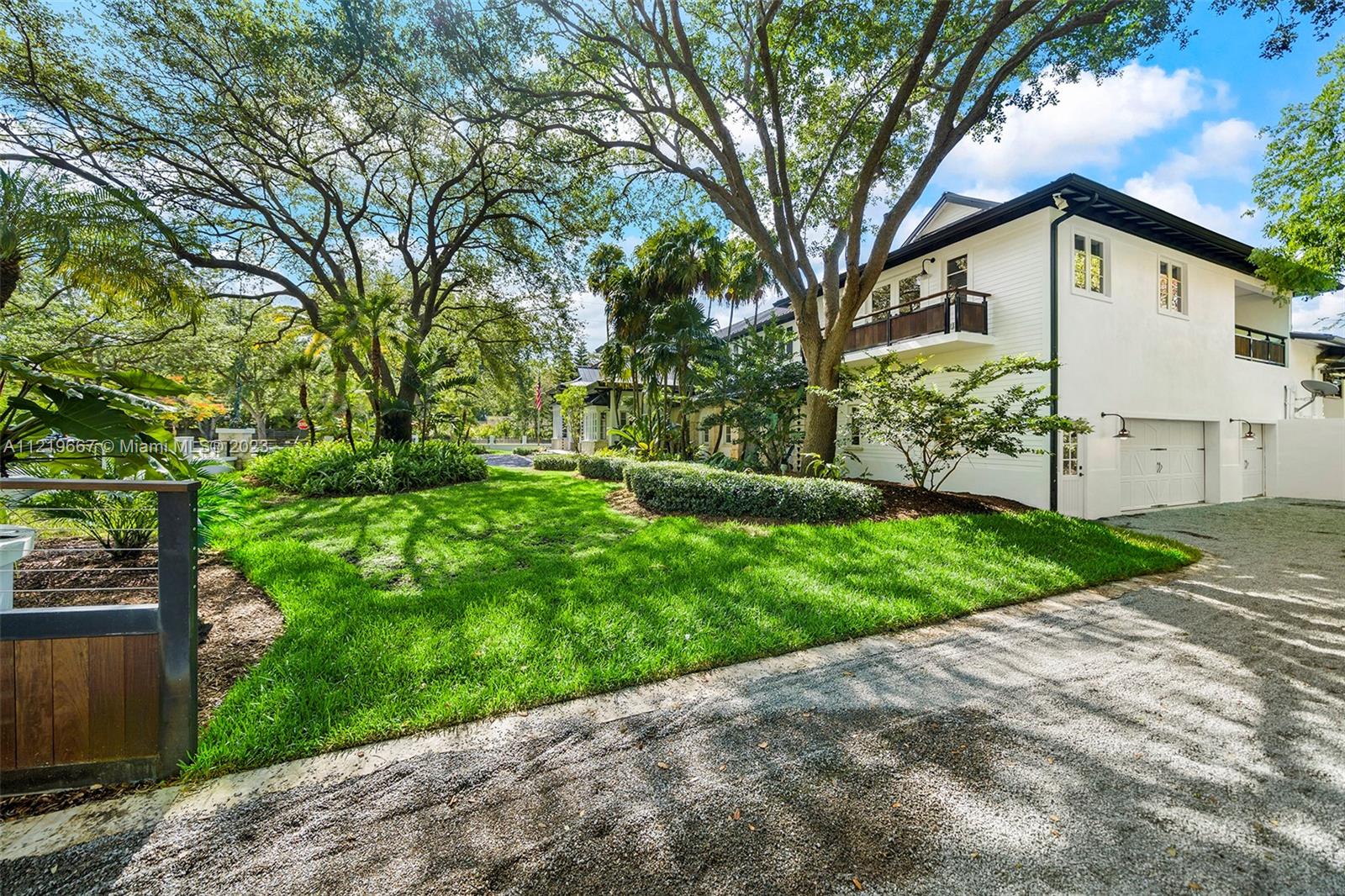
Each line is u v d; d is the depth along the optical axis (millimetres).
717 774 2336
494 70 8906
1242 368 12859
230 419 35000
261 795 2162
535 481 13508
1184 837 1979
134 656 2238
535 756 2459
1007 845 1934
